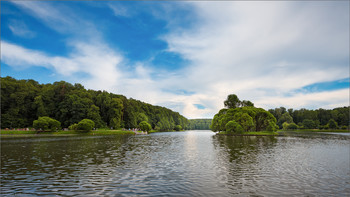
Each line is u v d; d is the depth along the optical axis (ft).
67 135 268.82
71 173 59.06
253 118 323.57
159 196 40.86
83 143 153.07
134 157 88.17
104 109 412.57
